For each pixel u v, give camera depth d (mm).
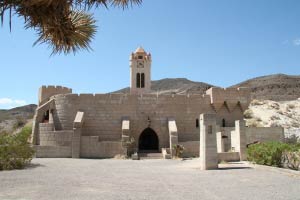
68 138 49719
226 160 36219
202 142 30891
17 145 31844
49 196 16828
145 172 28609
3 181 22438
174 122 52594
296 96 128875
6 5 8211
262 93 143375
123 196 16844
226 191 18453
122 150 48188
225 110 55469
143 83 74938
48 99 61062
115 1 9984
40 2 8641
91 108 52812
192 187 19938
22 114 144750
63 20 9578
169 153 48562
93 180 23109
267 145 32469
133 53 75875
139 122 52969
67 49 10031
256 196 16891
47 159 43312
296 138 57156
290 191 18391
